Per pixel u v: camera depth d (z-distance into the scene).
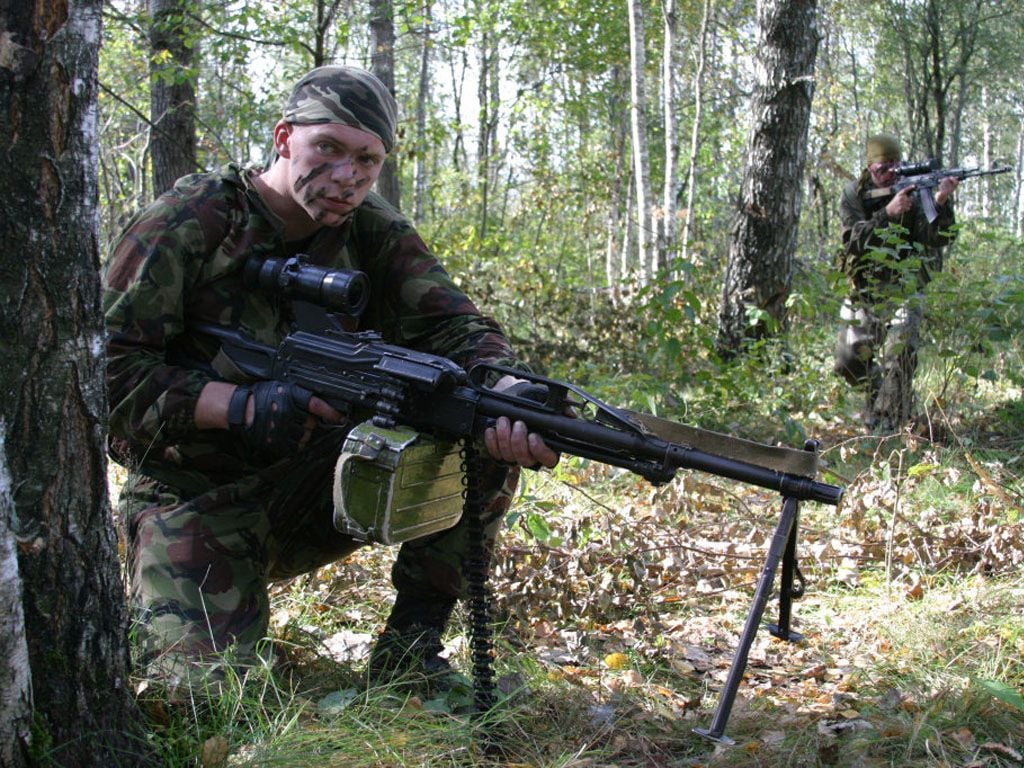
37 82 2.05
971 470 5.40
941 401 6.48
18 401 2.10
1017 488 5.14
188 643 2.67
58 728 2.14
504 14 16.70
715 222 18.55
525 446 2.55
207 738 2.43
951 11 17.03
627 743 2.71
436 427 2.62
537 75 23.66
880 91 23.16
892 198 7.18
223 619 2.75
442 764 2.50
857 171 24.56
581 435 2.50
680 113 22.45
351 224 3.13
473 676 2.76
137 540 2.95
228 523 2.85
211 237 2.91
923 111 16.88
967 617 3.61
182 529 2.83
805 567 4.31
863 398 7.39
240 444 2.92
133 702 2.33
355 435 2.51
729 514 4.91
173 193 2.96
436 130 13.00
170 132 10.07
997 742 2.72
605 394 6.81
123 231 2.94
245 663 2.71
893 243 6.48
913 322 6.49
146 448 2.89
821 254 14.66
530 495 4.70
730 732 2.80
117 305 2.81
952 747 2.68
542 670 3.10
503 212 18.67
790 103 8.52
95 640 2.21
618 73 21.88
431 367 2.57
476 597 2.67
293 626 3.24
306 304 2.85
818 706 2.98
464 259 10.48
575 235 17.42
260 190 2.98
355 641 3.39
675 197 14.16
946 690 2.94
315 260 3.06
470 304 3.19
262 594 2.89
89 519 2.20
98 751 2.19
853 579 4.18
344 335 2.75
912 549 4.28
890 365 6.57
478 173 19.16
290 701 2.60
